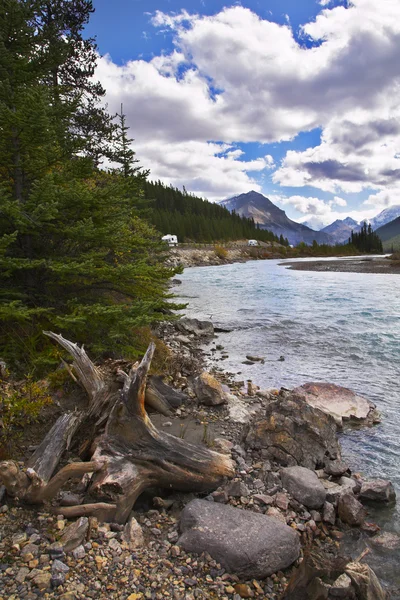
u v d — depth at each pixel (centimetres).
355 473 589
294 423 622
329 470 570
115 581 333
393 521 486
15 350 695
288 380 1047
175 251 7750
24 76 746
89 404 574
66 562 347
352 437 712
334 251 13512
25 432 546
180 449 499
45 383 633
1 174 775
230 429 689
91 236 723
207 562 369
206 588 342
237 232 14712
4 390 580
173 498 482
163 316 772
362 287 3112
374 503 521
